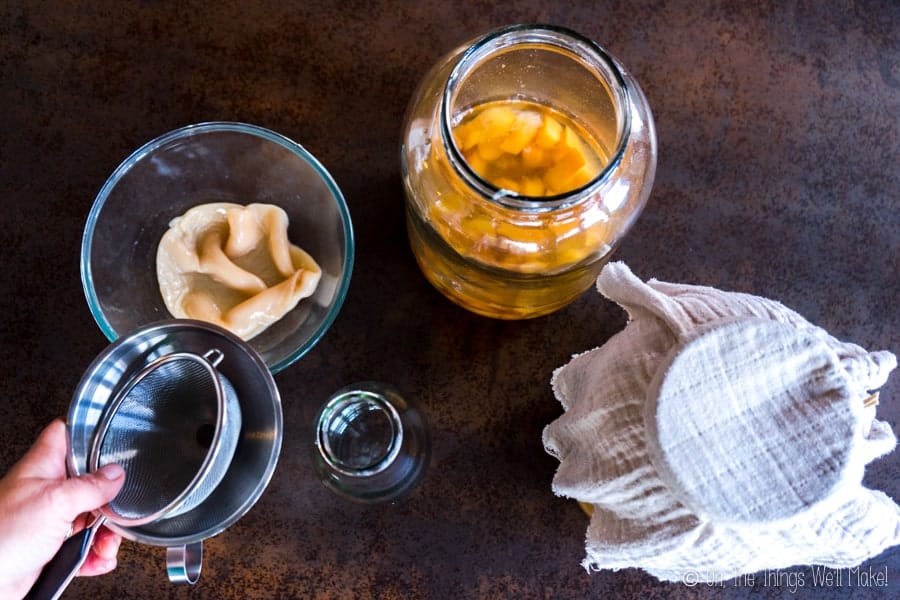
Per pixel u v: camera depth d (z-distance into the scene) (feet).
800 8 2.56
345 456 2.42
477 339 2.48
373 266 2.49
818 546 1.93
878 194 2.53
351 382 2.46
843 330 2.51
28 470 2.08
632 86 2.11
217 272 2.38
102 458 2.08
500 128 2.12
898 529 1.99
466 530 2.43
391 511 2.43
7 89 2.48
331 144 2.50
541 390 2.47
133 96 2.49
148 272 2.43
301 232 2.46
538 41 1.99
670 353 1.93
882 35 2.56
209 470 2.00
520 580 2.43
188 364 2.11
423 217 2.11
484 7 2.53
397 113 2.51
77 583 2.39
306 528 2.42
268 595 2.40
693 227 2.51
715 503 1.87
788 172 2.53
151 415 2.13
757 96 2.54
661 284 2.27
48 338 2.44
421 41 2.52
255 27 2.51
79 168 2.48
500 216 1.99
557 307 2.38
